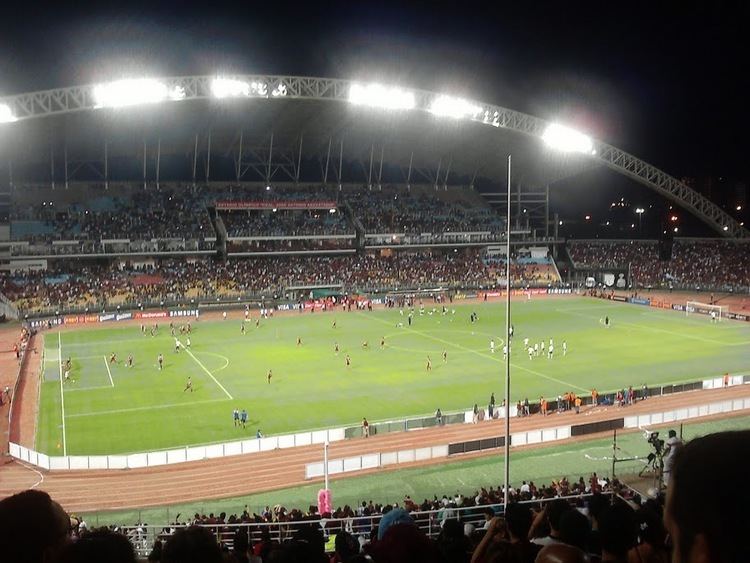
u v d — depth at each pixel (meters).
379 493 38.22
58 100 82.81
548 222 147.62
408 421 49.12
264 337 85.75
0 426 50.41
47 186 114.69
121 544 3.81
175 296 107.56
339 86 97.50
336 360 72.25
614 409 53.50
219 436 48.31
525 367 68.69
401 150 130.75
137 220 113.06
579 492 27.80
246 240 118.75
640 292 125.44
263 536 19.69
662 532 7.88
